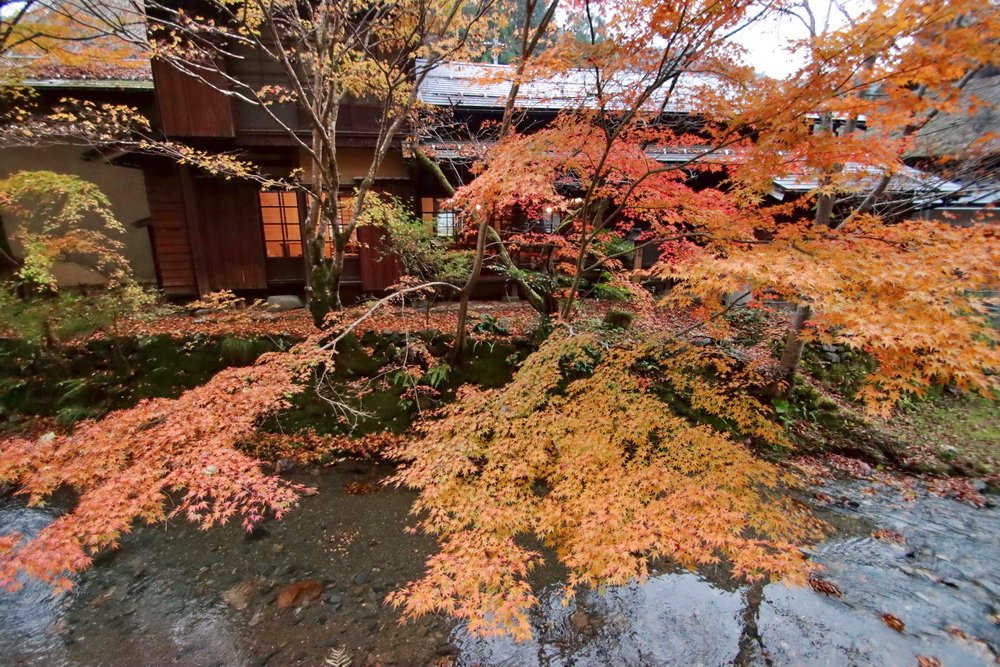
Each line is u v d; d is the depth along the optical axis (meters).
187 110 8.67
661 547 3.45
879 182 6.47
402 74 6.64
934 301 3.41
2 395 7.41
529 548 5.45
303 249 10.28
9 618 4.50
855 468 6.96
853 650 4.23
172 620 4.52
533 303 8.07
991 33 2.95
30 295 9.36
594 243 8.12
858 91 3.76
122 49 7.63
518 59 5.47
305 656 4.16
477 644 4.32
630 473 4.34
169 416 4.89
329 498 6.44
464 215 6.83
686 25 3.43
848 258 3.84
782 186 7.96
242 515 6.05
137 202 11.02
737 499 4.11
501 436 4.95
